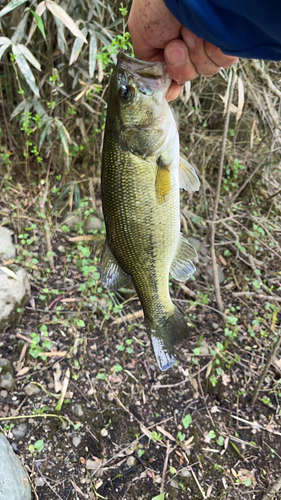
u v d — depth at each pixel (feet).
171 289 2.78
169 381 2.23
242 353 2.50
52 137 2.93
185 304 2.71
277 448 2.10
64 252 2.72
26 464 1.76
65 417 1.92
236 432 2.12
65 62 2.88
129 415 2.05
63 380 2.06
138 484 1.85
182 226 3.22
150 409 2.10
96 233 2.74
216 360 2.32
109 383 2.12
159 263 1.31
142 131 1.18
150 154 1.20
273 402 2.30
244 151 3.53
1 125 3.03
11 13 2.59
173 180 1.25
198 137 3.36
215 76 3.11
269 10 0.82
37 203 2.78
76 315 2.31
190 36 1.05
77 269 2.64
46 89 2.97
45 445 1.84
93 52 2.31
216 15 0.85
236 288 2.95
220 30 0.87
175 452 1.98
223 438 2.05
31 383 2.00
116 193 1.22
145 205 1.23
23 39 2.68
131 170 1.20
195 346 2.44
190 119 3.44
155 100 1.17
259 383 2.15
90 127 2.92
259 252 3.29
